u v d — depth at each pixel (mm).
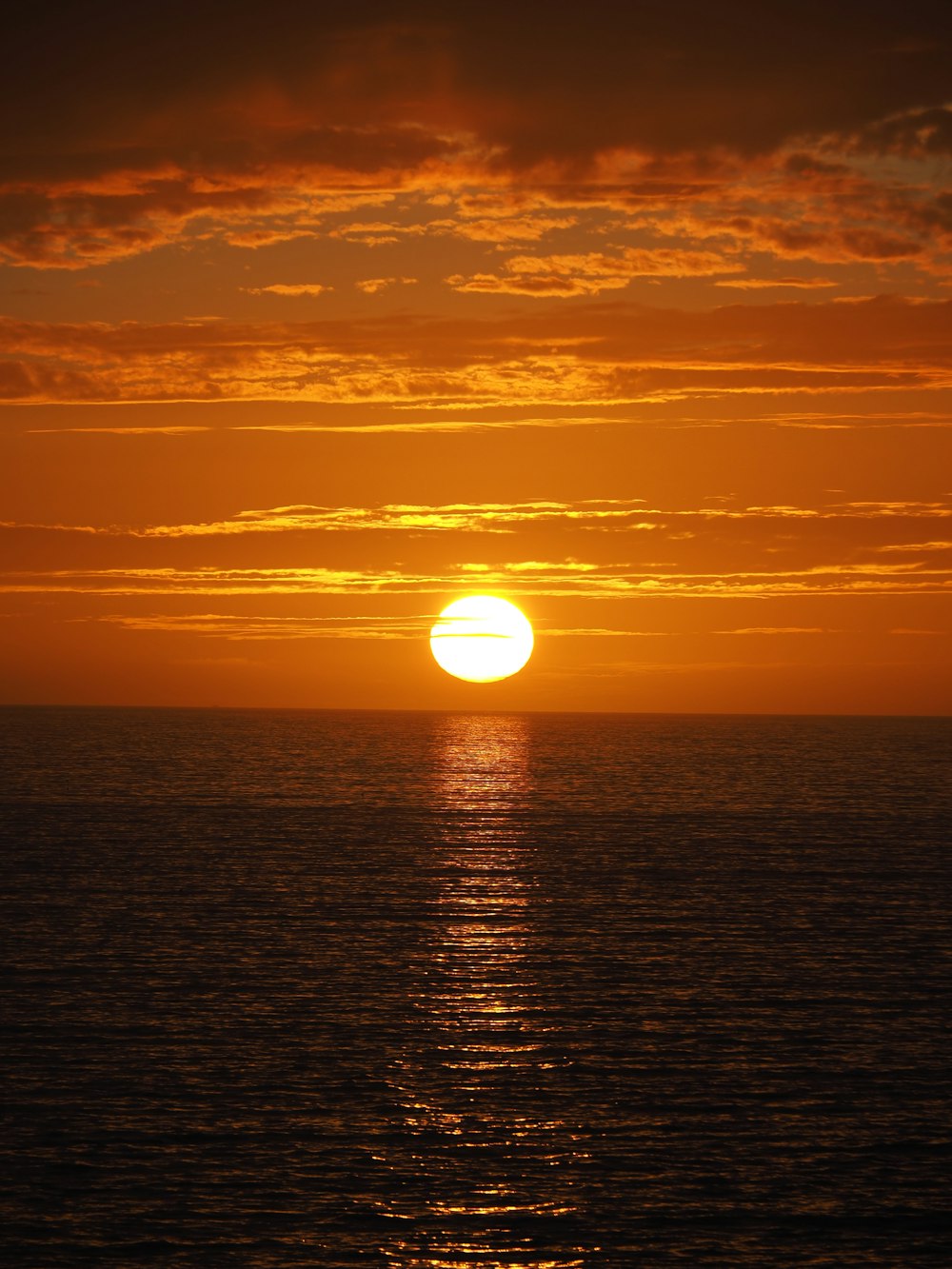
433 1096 91375
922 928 148375
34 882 174750
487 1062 98312
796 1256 70625
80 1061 96812
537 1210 75125
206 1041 102438
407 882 179375
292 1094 91250
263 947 135125
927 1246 71750
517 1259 70000
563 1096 91625
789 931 146500
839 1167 80750
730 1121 87375
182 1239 71312
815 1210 75500
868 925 149875
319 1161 80750
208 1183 77625
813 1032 106500
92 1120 85875
